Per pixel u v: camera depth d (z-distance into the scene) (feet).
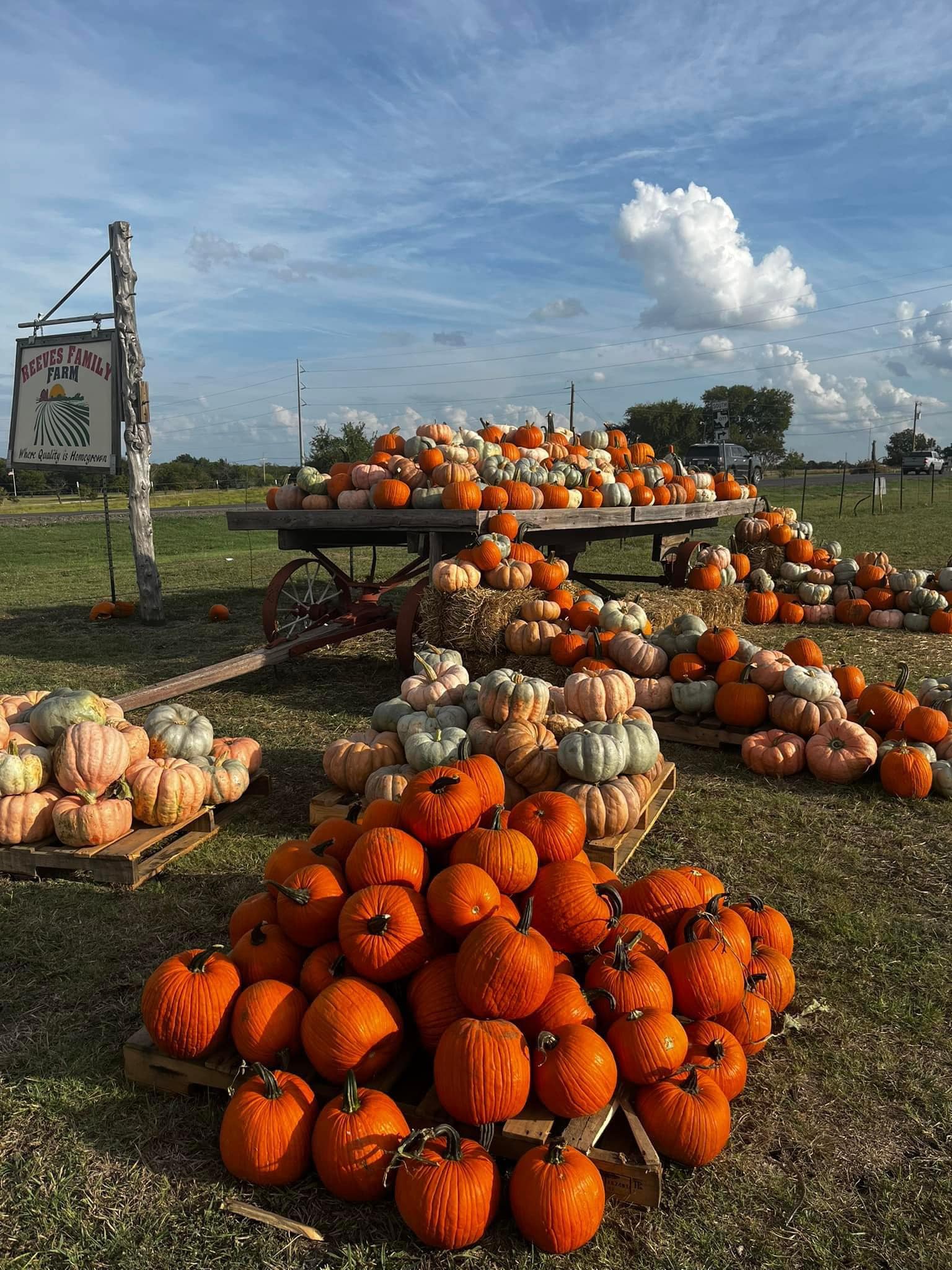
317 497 27.58
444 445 30.01
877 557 37.81
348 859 9.06
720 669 19.48
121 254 32.19
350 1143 6.93
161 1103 8.36
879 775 16.80
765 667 18.94
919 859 13.58
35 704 15.65
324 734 20.01
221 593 43.86
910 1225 6.98
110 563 36.35
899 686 18.25
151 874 12.89
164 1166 7.58
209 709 22.18
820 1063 8.90
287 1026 8.02
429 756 14.20
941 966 10.58
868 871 13.15
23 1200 7.22
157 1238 6.86
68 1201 7.20
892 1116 8.19
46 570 55.16
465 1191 6.57
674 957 8.60
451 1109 7.21
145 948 11.03
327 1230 6.92
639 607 22.86
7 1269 6.59
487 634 21.68
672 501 37.27
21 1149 7.79
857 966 10.58
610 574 45.37
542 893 8.82
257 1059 7.96
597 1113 7.40
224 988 8.26
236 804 15.51
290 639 24.79
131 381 33.30
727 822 14.90
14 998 10.00
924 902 12.19
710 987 8.34
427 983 8.09
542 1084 7.31
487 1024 7.36
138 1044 8.50
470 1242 6.66
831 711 17.87
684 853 13.73
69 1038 9.28
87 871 12.96
